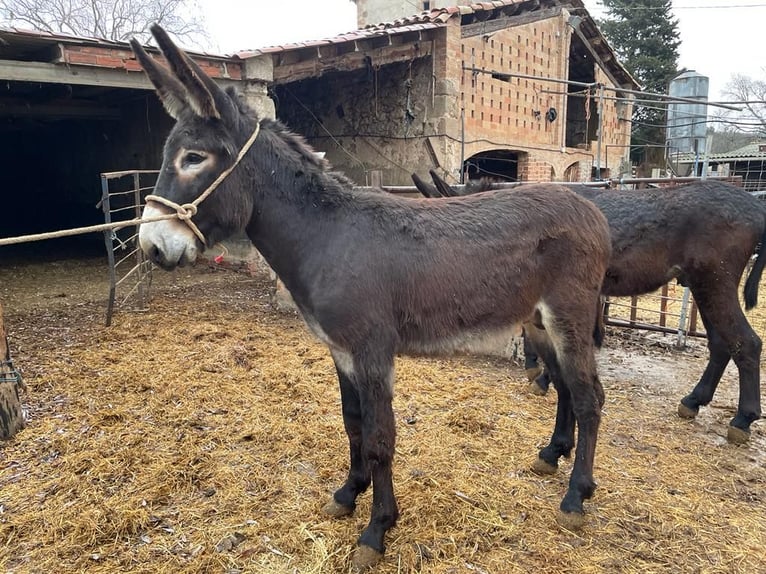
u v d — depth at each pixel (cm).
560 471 306
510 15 1005
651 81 2511
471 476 296
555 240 247
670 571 229
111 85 633
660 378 460
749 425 344
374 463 230
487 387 427
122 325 570
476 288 236
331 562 234
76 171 1294
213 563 230
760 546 244
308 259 231
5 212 1572
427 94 855
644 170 1769
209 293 728
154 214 219
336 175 250
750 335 339
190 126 220
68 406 375
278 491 283
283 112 1085
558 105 1142
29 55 641
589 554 238
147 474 293
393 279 227
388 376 228
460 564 231
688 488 290
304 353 491
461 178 865
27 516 255
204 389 407
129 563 229
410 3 1842
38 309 643
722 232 340
